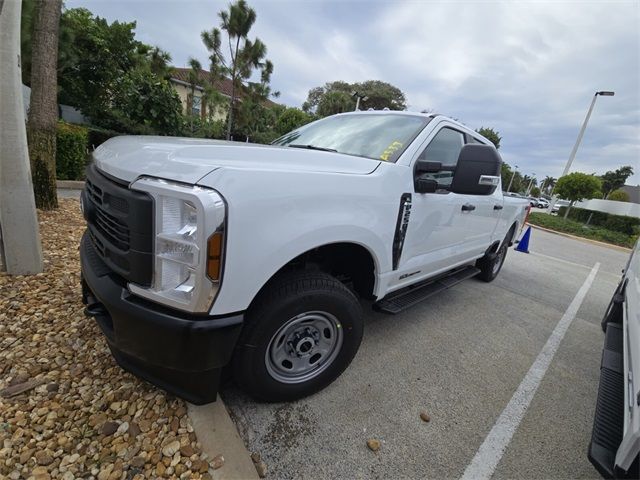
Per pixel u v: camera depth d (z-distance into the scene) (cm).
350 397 226
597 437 154
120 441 167
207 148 171
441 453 193
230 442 172
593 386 281
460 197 311
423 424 212
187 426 178
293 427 195
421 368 271
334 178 191
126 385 201
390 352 288
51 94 486
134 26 1596
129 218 149
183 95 2280
